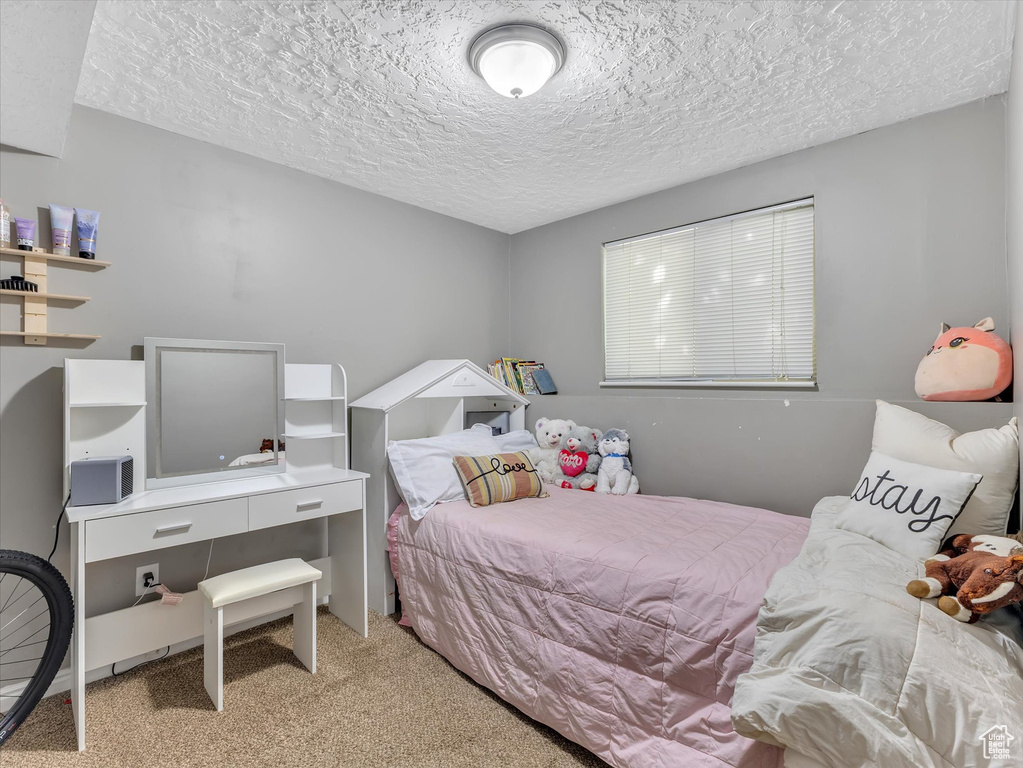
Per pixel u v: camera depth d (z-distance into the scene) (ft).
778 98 6.63
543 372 11.70
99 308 6.79
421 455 8.43
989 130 6.61
